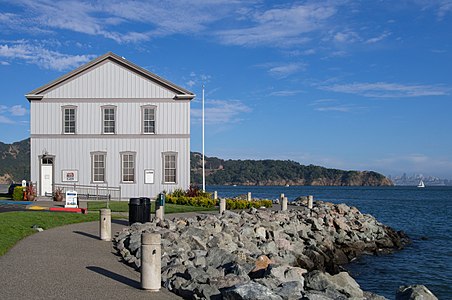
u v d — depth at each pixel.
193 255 14.55
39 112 41.00
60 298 9.53
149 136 40.94
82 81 41.16
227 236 18.44
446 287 18.83
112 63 41.16
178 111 41.12
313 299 9.66
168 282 11.10
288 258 18.94
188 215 28.66
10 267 12.32
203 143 44.38
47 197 39.47
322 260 21.64
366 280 20.11
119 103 41.00
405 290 11.27
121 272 12.28
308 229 26.89
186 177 40.91
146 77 41.12
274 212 30.44
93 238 18.11
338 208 35.97
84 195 40.31
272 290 10.05
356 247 27.39
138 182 40.81
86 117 41.00
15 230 18.70
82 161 40.84
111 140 40.91
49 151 40.84
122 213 28.89
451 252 27.98
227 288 10.27
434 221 50.62
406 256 26.55
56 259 13.62
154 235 10.67
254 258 14.51
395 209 72.56
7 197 40.69
